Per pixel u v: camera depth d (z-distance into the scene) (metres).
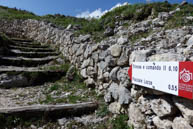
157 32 3.75
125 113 2.61
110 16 6.46
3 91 3.98
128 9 6.09
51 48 7.72
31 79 4.65
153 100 1.92
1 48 5.96
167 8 5.08
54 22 9.87
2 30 11.91
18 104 3.06
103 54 3.32
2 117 2.55
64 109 2.96
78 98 3.53
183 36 2.97
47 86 4.52
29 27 10.68
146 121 2.06
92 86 4.03
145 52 2.16
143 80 2.04
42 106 2.89
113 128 2.51
